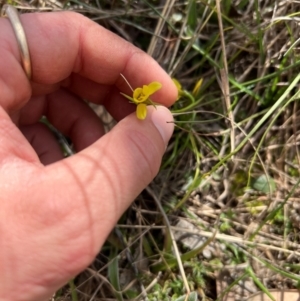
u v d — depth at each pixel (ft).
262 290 0.43
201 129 0.46
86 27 0.37
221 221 0.45
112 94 0.43
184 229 0.44
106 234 0.30
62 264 0.29
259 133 0.46
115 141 0.31
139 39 0.48
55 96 0.44
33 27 0.35
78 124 0.44
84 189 0.29
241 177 0.46
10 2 0.47
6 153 0.30
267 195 0.45
